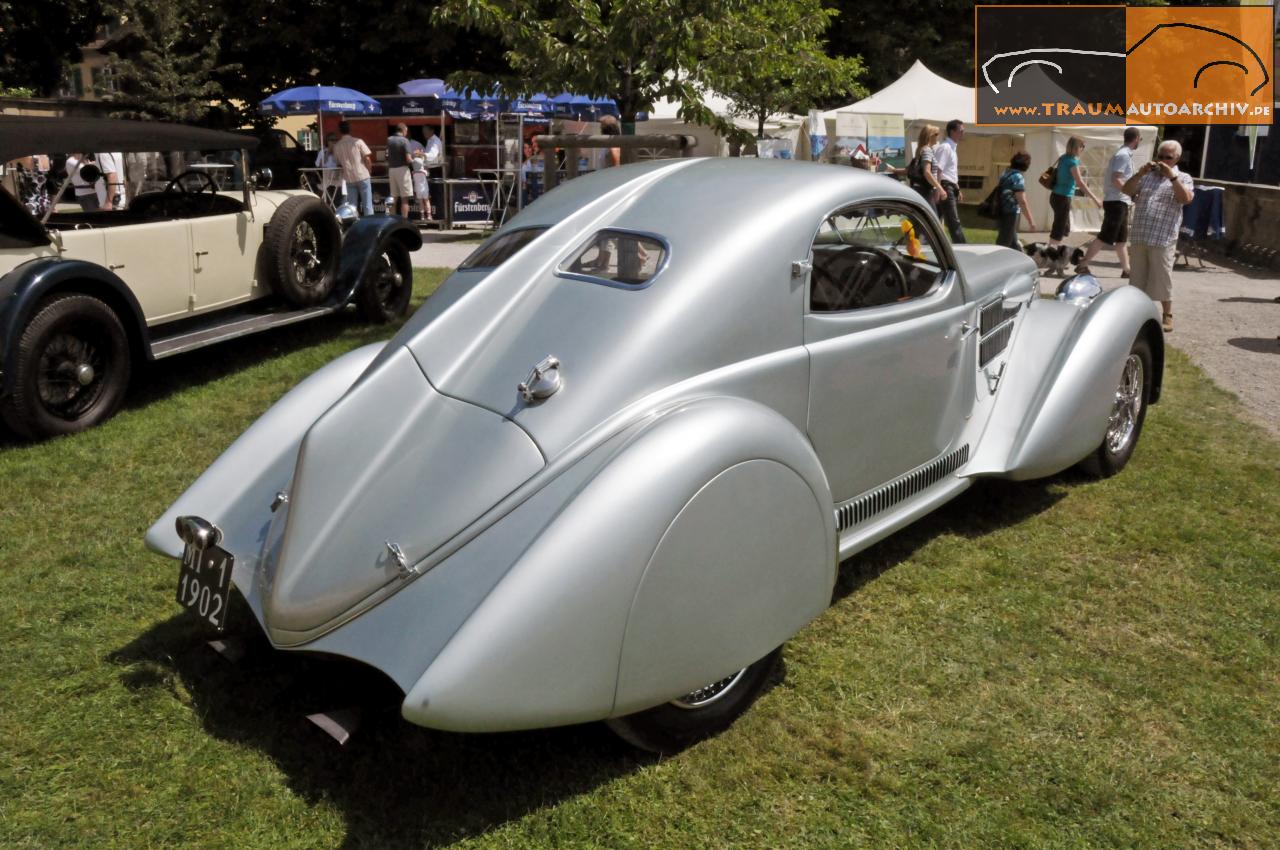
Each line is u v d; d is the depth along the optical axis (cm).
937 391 357
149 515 432
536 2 655
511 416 257
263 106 1712
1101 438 424
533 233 318
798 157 1942
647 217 305
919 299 350
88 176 739
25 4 2480
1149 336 467
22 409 509
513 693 217
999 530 412
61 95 2742
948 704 292
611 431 253
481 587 227
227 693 297
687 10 609
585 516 228
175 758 268
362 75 2305
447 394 271
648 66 618
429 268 1093
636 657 233
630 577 229
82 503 445
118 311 569
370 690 262
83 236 570
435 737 275
